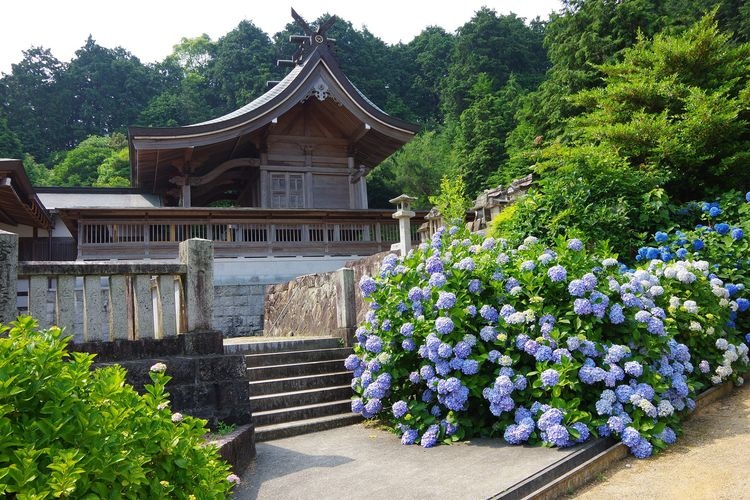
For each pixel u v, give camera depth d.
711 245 6.91
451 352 4.77
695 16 26.06
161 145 17.02
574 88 24.08
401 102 49.19
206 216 16.45
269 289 13.25
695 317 5.50
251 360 6.91
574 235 6.02
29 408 2.03
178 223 16.22
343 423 5.98
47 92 59.41
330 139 21.27
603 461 3.98
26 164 44.09
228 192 26.47
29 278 4.52
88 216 15.41
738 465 3.76
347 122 20.58
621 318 4.71
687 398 4.84
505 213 9.84
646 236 7.89
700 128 8.86
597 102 11.28
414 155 37.84
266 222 17.06
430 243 6.48
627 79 10.79
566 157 9.27
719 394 5.48
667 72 10.27
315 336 9.69
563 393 4.48
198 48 66.81
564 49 25.62
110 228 15.65
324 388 6.60
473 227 12.00
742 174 9.18
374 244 17.94
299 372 6.95
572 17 25.48
